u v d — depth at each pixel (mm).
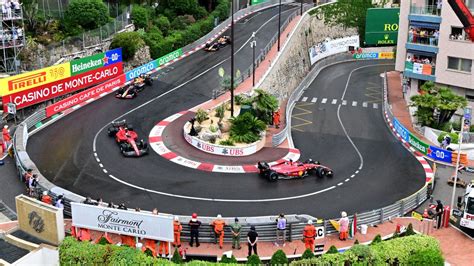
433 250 26562
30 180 34719
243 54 70250
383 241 27281
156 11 81500
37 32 60188
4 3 51812
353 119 56281
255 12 93375
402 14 60062
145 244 28656
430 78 56531
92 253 25000
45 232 26297
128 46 62750
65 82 53312
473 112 54000
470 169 43250
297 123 54375
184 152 43531
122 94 55438
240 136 44844
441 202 36344
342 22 90500
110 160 41469
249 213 34250
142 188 37188
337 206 35781
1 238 26375
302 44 77562
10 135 45312
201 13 83688
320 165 40719
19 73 52031
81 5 63719
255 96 48875
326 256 25312
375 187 39219
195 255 28016
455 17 53375
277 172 38906
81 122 48969
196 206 34938
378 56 88312
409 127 53156
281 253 25781
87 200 31531
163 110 52375
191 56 70188
